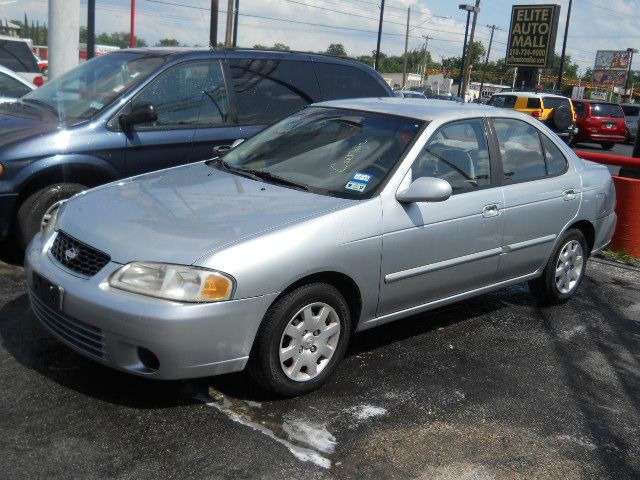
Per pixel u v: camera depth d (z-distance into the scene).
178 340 3.35
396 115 4.79
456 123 4.83
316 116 5.09
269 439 3.45
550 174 5.50
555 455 3.57
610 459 3.59
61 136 5.60
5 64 13.47
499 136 5.13
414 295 4.45
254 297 3.51
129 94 6.00
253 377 3.74
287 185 4.36
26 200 5.54
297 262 3.66
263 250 3.56
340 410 3.80
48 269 3.76
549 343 5.11
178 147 6.24
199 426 3.50
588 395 4.31
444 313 5.54
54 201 5.61
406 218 4.24
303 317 3.81
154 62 6.32
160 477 3.08
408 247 4.27
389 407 3.89
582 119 27.17
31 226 5.56
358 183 4.26
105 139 5.78
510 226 5.01
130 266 3.45
